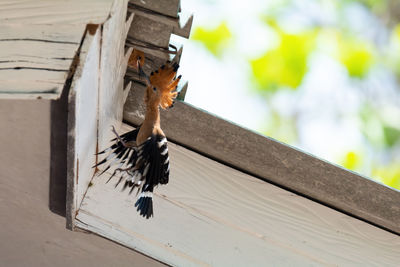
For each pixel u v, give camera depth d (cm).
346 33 1680
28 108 733
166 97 733
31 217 871
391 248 886
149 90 728
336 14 1675
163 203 858
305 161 848
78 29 620
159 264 894
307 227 878
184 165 864
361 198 855
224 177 872
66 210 785
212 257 854
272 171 859
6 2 607
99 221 829
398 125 1664
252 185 875
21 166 805
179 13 746
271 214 875
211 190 867
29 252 922
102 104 731
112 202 838
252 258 862
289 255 873
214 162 870
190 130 842
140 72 730
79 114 650
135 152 748
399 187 1623
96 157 814
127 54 784
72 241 891
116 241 832
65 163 766
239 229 868
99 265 920
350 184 849
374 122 1664
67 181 727
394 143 1650
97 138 773
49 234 890
